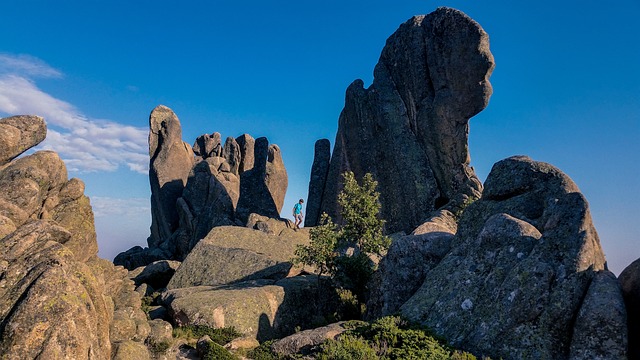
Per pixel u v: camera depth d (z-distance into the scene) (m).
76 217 25.25
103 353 13.70
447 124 47.00
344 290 27.92
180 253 62.69
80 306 12.68
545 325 15.64
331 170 55.69
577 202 17.83
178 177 73.38
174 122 75.44
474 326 17.36
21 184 22.39
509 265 18.27
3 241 14.65
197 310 24.25
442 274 20.88
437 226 28.72
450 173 47.00
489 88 45.41
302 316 27.31
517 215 21.45
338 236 30.59
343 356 15.49
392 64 52.75
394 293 23.25
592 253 16.50
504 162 24.31
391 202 48.88
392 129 50.19
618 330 14.16
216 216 59.16
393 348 16.31
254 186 64.69
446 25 47.22
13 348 11.33
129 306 24.45
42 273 12.80
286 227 50.69
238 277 33.62
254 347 20.69
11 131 24.89
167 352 19.78
